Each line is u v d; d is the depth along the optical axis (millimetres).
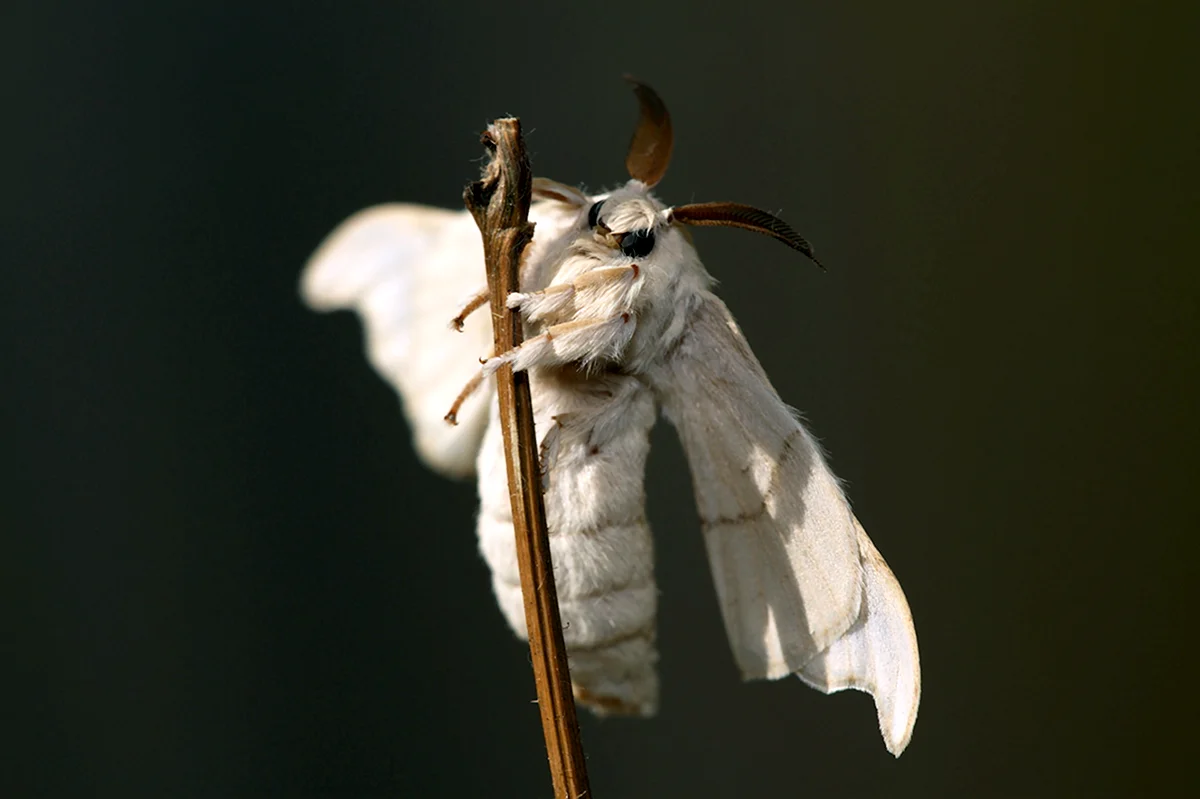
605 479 333
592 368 333
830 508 333
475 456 342
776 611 334
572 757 323
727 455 335
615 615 333
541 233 333
